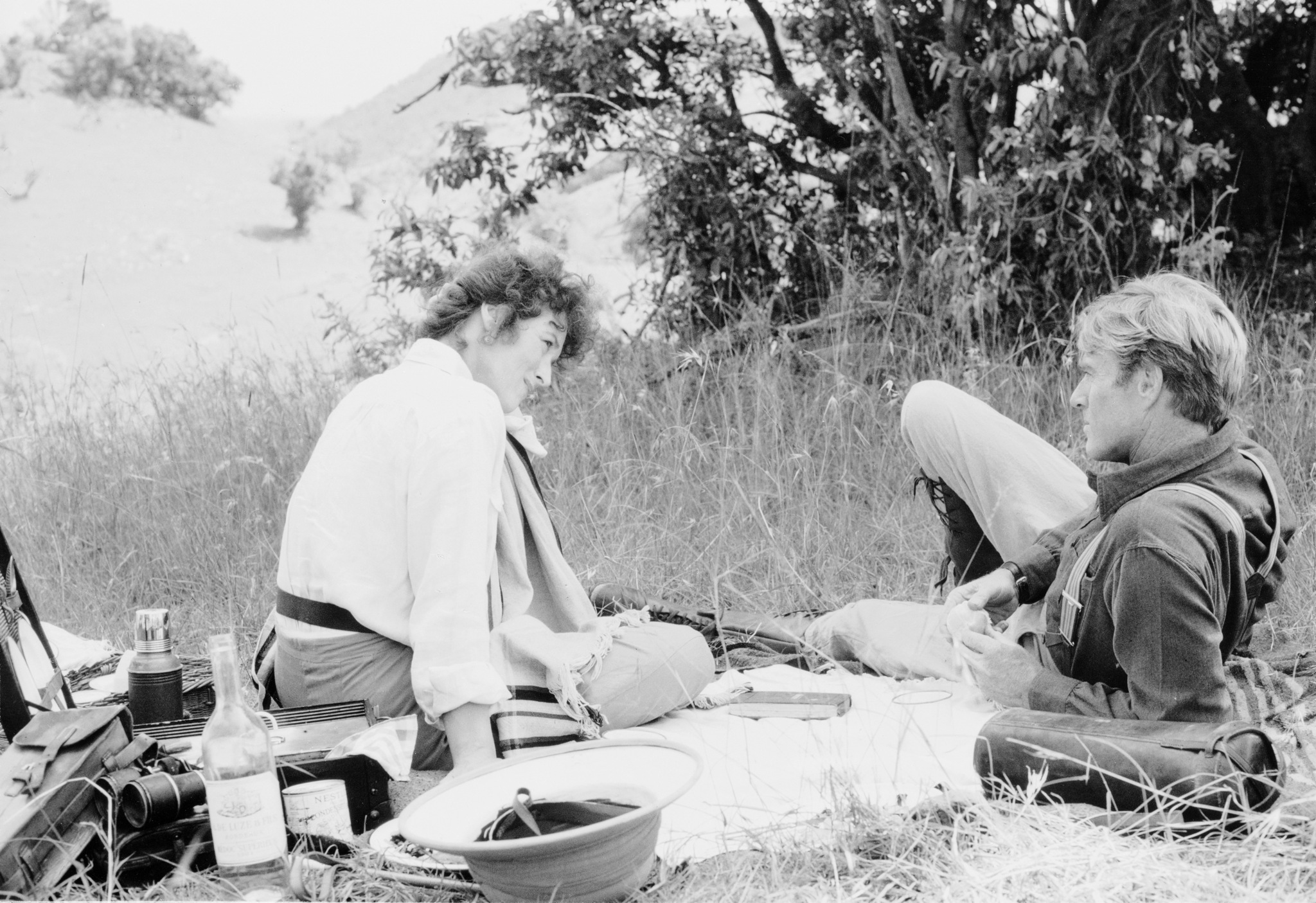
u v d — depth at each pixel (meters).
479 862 1.90
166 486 5.15
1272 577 2.60
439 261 7.53
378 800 2.41
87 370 7.53
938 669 3.25
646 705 2.97
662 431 5.38
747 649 3.69
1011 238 5.95
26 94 26.05
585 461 5.27
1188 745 2.12
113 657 3.54
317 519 2.69
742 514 4.68
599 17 6.88
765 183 7.06
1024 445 3.34
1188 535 2.31
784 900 1.95
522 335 2.92
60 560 4.67
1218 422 2.54
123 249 19.00
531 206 8.91
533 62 7.00
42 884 2.00
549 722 2.81
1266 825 1.99
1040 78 6.15
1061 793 2.21
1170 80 6.00
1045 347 5.81
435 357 2.82
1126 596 2.32
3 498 5.23
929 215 6.57
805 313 6.88
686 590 4.31
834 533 4.57
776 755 2.76
